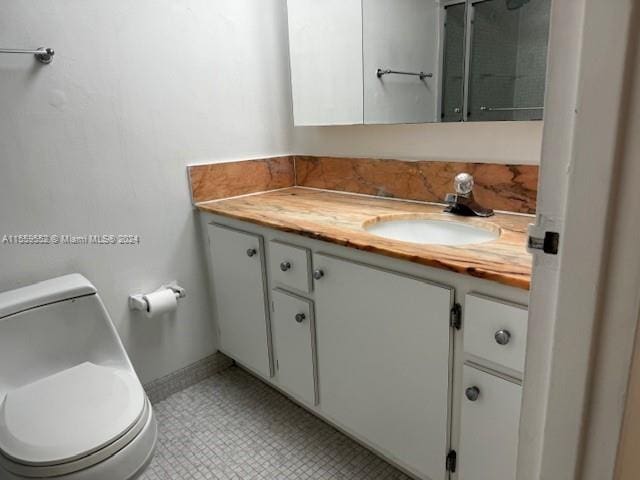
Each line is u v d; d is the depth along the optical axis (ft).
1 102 4.75
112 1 5.31
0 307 4.50
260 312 5.87
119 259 5.87
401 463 4.64
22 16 4.75
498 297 3.40
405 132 5.80
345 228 4.78
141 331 6.23
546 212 1.52
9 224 4.98
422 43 5.12
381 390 4.54
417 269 3.91
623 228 1.31
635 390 1.44
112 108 5.49
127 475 3.81
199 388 6.75
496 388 3.52
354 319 4.58
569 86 1.37
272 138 7.10
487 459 3.76
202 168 6.35
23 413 3.97
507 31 4.42
